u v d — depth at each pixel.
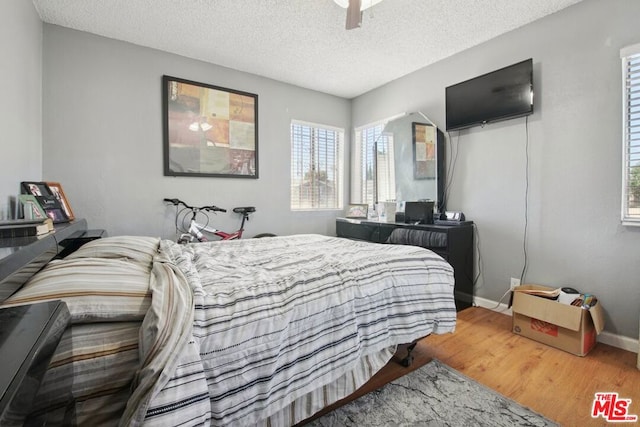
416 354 1.94
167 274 1.03
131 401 0.73
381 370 1.74
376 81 3.71
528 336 2.16
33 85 2.21
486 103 2.65
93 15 2.35
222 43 2.79
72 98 2.54
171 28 2.54
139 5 2.24
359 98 4.21
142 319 0.86
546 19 2.35
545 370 1.75
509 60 2.58
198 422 0.78
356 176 4.32
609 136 2.05
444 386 1.58
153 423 0.71
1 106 1.64
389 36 2.66
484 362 1.84
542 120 2.38
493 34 2.63
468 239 2.82
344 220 3.84
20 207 1.85
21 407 0.39
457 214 2.93
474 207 2.88
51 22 2.44
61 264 0.95
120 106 2.74
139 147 2.83
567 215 2.26
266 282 1.21
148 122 2.87
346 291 1.33
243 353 0.96
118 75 2.72
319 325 1.21
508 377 1.68
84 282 0.85
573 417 1.36
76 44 2.54
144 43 2.79
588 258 2.16
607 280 2.07
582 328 1.89
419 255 1.79
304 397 1.21
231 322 0.97
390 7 2.25
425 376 1.68
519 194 2.54
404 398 1.48
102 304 0.81
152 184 2.91
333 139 4.28
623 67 1.98
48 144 2.46
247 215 3.43
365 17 2.37
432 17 2.38
